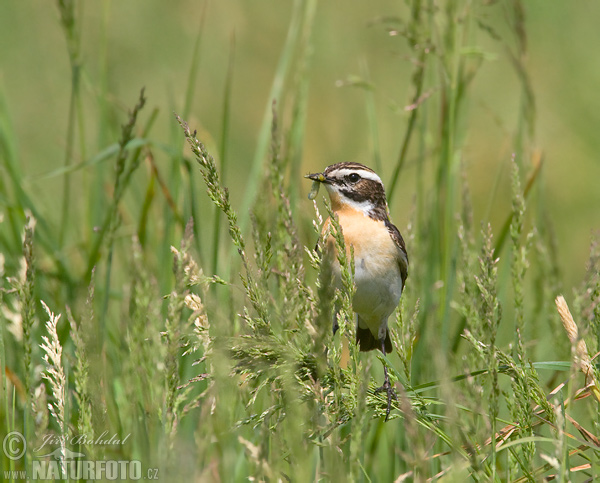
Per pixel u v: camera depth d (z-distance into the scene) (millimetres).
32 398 7742
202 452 6801
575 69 21891
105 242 11492
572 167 19562
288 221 8586
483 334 7582
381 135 19047
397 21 11672
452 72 11758
